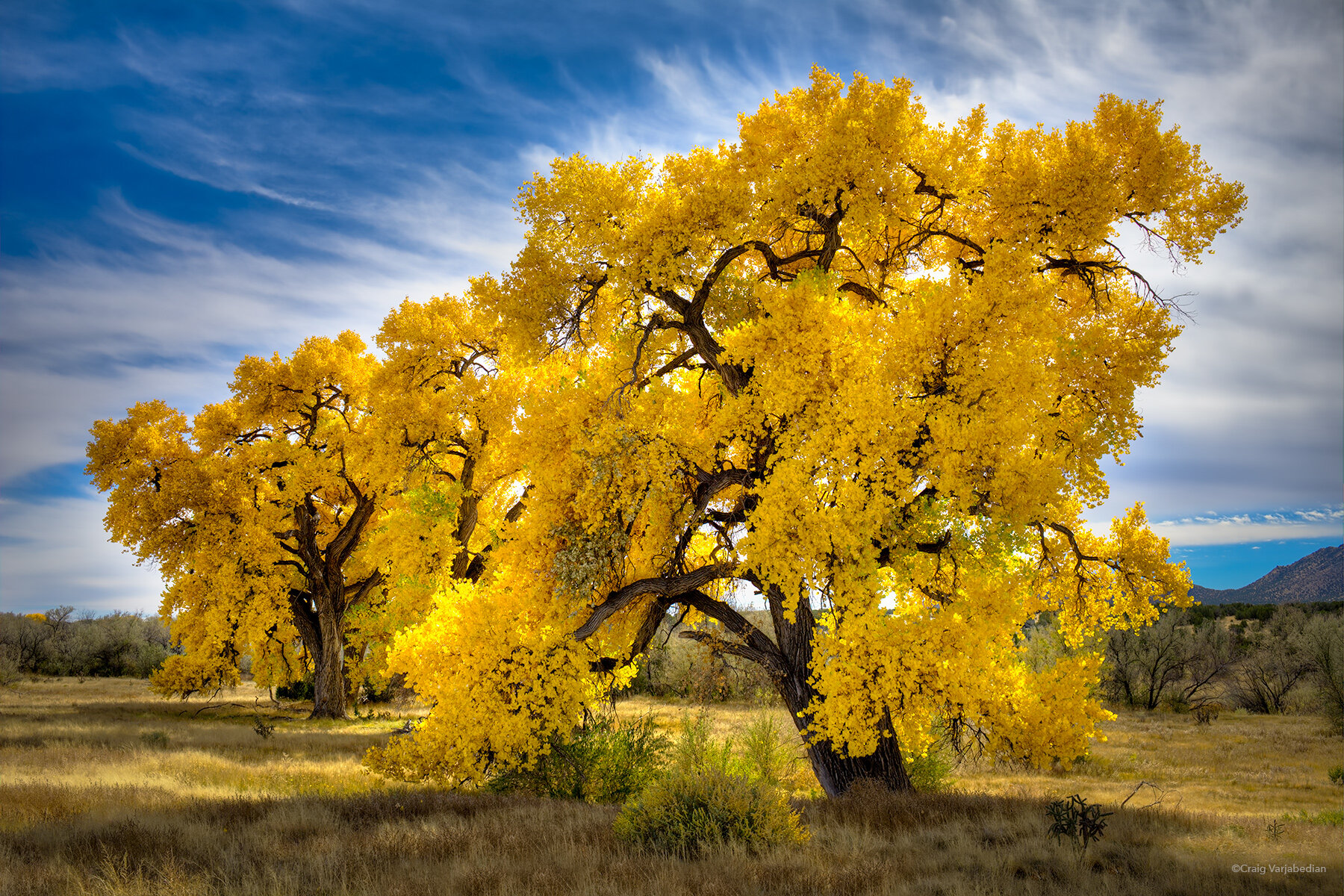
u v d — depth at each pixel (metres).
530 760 12.41
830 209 13.38
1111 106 13.38
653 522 13.23
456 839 8.52
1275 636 42.84
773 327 12.30
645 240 12.94
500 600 13.09
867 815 10.24
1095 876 7.46
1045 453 11.27
